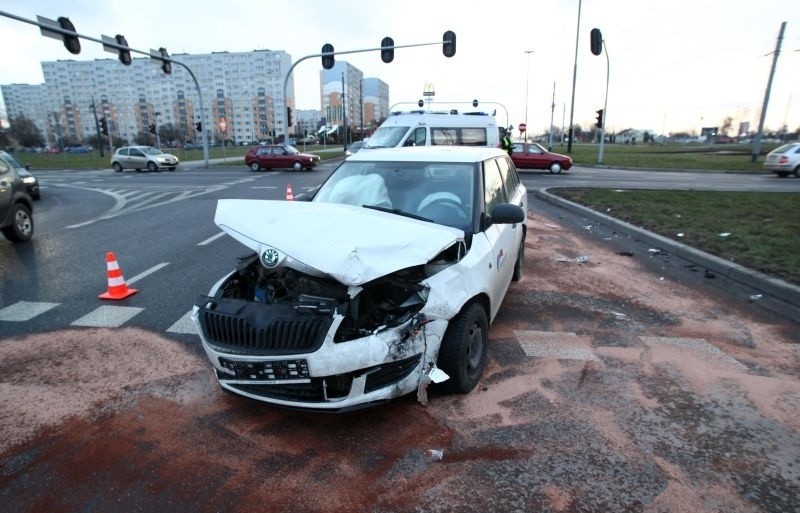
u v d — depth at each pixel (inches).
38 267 283.1
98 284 247.8
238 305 124.9
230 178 938.7
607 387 146.9
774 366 162.6
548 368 158.1
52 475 109.5
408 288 123.6
